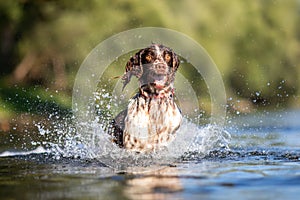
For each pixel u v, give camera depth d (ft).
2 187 18.66
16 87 76.13
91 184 18.88
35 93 71.05
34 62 89.15
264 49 98.37
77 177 20.45
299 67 100.32
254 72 95.86
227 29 92.12
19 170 22.68
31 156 27.32
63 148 30.55
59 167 23.40
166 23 78.74
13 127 49.75
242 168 22.00
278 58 99.19
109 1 79.10
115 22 78.33
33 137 39.22
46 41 83.05
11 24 85.15
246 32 96.94
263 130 46.26
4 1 81.10
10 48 90.27
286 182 18.54
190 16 85.10
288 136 39.52
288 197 16.21
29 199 16.63
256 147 30.73
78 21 79.77
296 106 95.30
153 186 18.22
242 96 94.89
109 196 16.79
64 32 80.74
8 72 90.89
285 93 98.37
